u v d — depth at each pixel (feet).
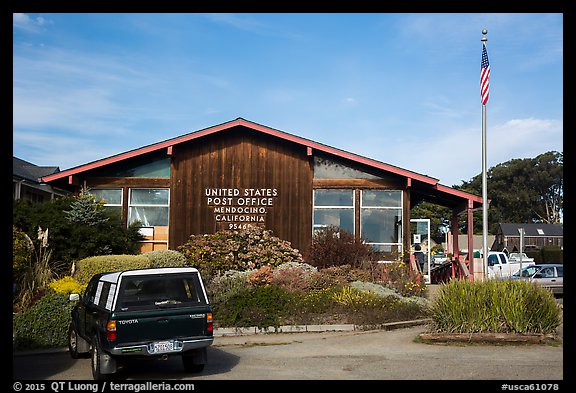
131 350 30.96
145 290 32.53
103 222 68.44
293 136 75.05
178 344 31.68
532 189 293.02
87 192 72.79
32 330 44.55
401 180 75.92
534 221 294.25
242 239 69.62
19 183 95.04
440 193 80.94
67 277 55.21
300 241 75.46
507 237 228.63
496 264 103.81
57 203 69.21
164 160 77.30
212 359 38.22
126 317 31.17
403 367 34.19
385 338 45.34
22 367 37.50
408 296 61.62
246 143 76.79
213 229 75.87
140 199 76.89
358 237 70.13
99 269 57.77
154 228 76.18
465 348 40.40
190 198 76.28
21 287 52.26
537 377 31.24
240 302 52.39
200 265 65.31
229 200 76.13
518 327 41.98
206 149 76.84
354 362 36.14
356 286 59.93
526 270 89.25
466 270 78.84
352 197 76.18
